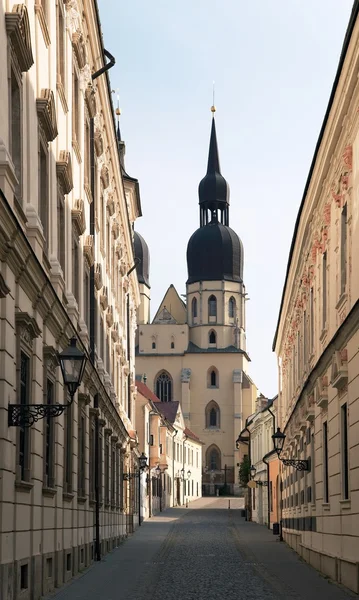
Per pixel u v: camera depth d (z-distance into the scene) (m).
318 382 30.94
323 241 30.48
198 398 164.12
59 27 26.20
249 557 39.84
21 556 18.55
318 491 31.69
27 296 19.22
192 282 168.25
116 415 45.78
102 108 38.06
